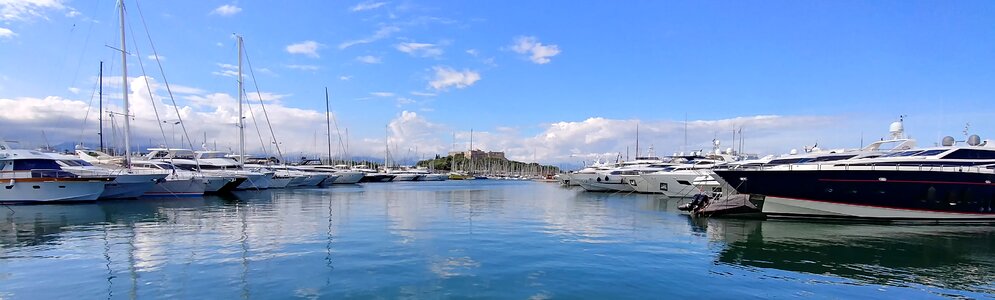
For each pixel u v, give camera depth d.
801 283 12.20
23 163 30.94
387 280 11.91
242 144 52.53
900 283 12.35
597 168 61.50
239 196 40.88
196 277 12.01
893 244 17.52
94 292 10.81
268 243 16.50
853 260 14.88
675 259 14.61
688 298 10.86
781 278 12.64
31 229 19.67
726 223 23.06
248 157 69.06
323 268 12.99
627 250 15.86
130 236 17.88
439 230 20.00
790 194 23.62
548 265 13.59
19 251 14.99
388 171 100.62
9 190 29.61
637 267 13.49
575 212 28.58
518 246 16.36
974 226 21.83
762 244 17.38
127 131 36.72
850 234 19.69
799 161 28.62
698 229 21.02
